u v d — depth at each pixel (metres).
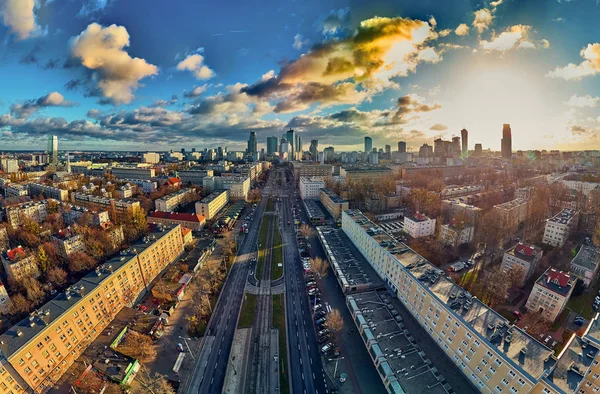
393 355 90.94
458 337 87.12
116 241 164.50
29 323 86.81
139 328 106.12
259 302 124.38
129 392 84.75
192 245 174.88
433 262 152.88
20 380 78.88
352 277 134.88
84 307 98.44
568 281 106.38
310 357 96.19
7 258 135.75
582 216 186.25
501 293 114.81
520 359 71.38
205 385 86.50
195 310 118.19
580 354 75.06
